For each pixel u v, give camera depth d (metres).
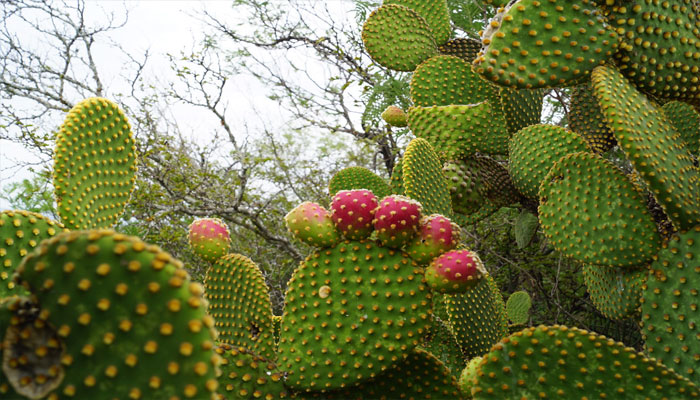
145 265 0.47
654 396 0.70
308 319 0.78
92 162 0.88
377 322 0.76
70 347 0.47
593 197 0.94
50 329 0.48
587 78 0.84
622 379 0.71
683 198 0.83
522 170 1.30
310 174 3.64
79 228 0.85
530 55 0.81
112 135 0.90
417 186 1.14
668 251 0.86
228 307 0.93
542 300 2.33
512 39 0.81
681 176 0.84
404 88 2.20
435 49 1.63
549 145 1.27
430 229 0.78
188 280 0.48
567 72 0.82
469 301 1.07
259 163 3.57
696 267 0.83
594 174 0.95
